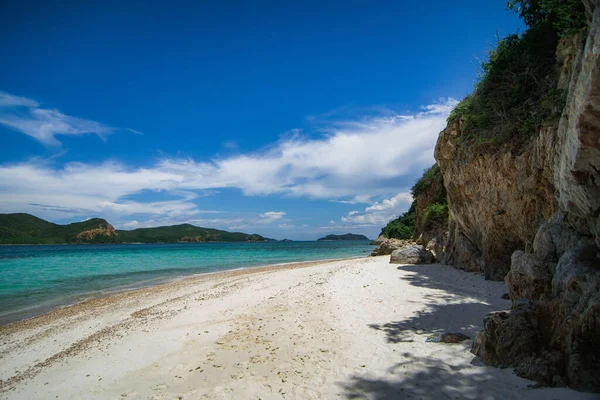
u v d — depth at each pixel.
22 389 6.46
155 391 5.89
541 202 10.66
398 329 8.32
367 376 5.95
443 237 21.56
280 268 27.62
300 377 6.09
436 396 5.10
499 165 12.66
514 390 4.96
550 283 6.61
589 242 6.07
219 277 22.39
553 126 9.23
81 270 29.39
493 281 13.34
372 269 18.06
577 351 4.89
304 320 9.54
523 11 13.98
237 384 5.95
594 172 5.23
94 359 7.73
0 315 13.27
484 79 14.48
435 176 29.20
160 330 9.59
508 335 5.72
